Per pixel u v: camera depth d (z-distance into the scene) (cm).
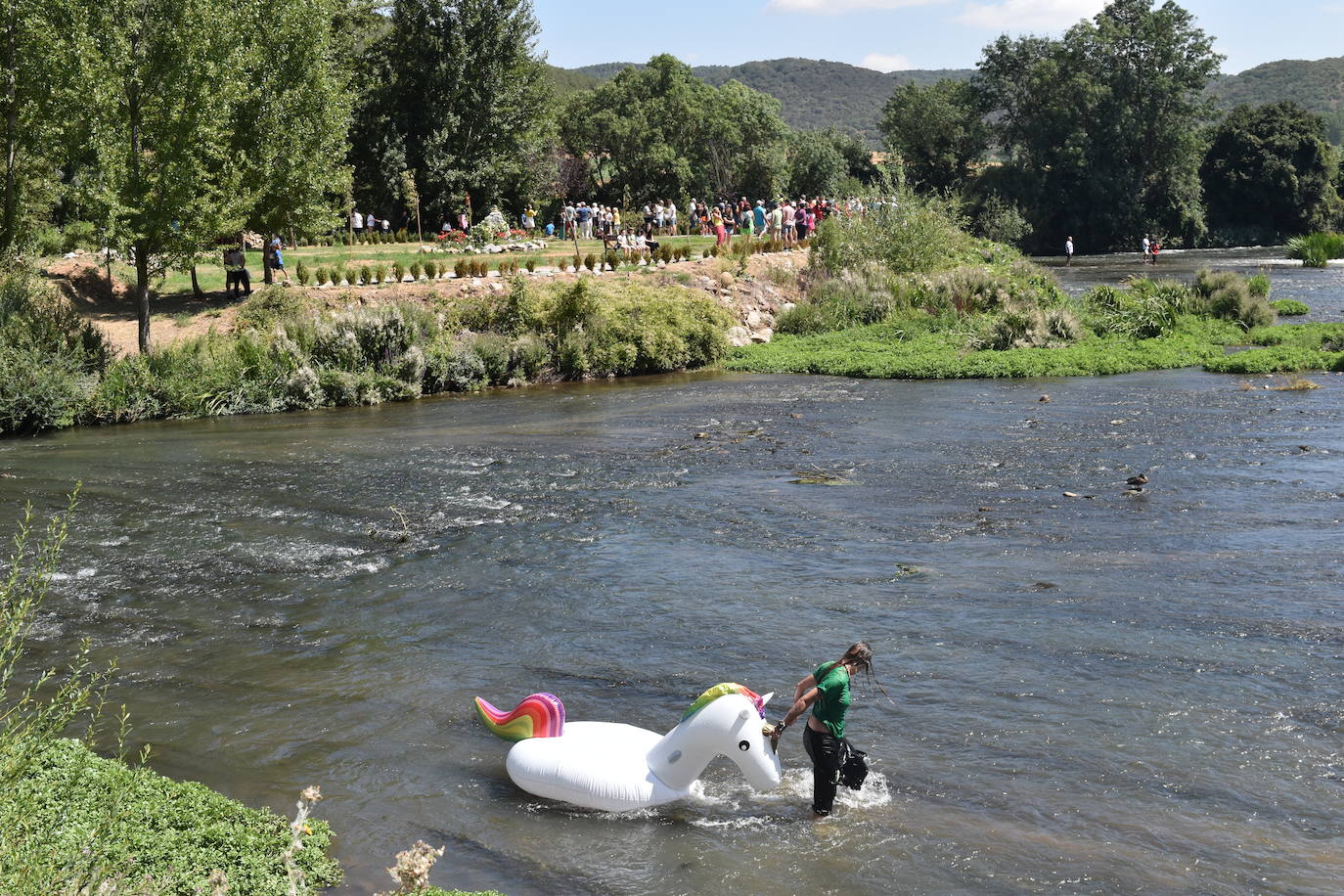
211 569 1434
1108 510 1581
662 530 1564
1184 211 9994
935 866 736
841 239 4297
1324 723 916
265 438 2361
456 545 1519
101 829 629
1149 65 9781
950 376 2977
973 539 1467
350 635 1198
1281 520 1491
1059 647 1093
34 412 2519
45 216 4056
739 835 786
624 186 8381
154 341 3050
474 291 3431
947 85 11125
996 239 8662
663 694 1023
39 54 2694
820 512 1634
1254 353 2988
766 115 9900
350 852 773
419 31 5716
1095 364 2966
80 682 1079
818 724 807
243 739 955
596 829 799
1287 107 10888
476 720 988
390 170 5538
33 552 1516
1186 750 879
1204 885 702
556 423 2488
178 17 2773
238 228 2984
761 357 3381
